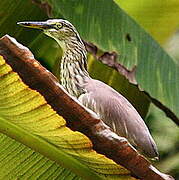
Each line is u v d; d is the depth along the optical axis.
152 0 13.06
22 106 6.02
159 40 13.34
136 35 10.66
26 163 7.02
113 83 12.59
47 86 5.82
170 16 13.17
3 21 11.39
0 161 6.98
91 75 12.66
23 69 5.79
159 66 10.84
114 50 10.33
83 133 5.91
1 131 6.51
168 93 10.77
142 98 12.60
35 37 11.89
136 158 5.93
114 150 5.92
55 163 7.03
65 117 5.89
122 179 6.27
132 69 10.42
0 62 5.73
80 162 6.57
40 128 6.18
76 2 10.38
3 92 5.92
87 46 10.28
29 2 11.39
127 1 13.14
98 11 10.42
